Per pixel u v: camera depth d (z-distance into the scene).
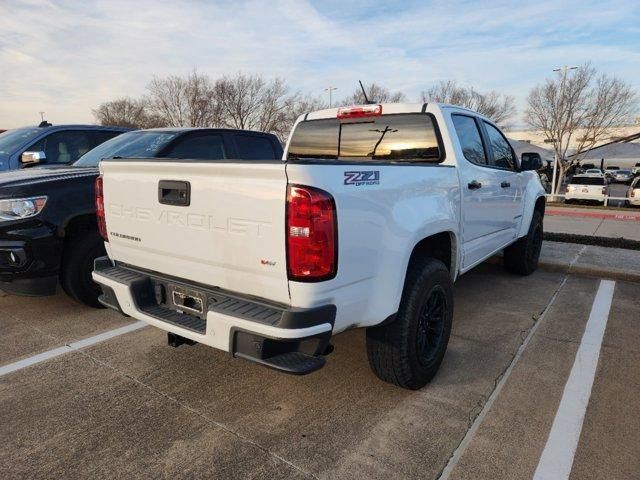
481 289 5.59
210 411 3.06
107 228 3.32
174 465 2.55
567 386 3.31
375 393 3.26
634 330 4.31
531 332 4.27
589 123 32.34
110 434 2.81
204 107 39.19
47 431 2.85
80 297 4.66
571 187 26.19
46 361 3.74
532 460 2.55
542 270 6.46
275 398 3.21
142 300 3.06
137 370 3.60
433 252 3.74
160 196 2.85
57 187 4.40
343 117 4.41
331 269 2.38
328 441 2.74
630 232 11.60
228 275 2.62
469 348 3.94
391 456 2.60
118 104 50.00
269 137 6.43
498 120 39.44
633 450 2.62
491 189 4.46
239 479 2.44
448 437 2.76
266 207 2.38
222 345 2.51
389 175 2.82
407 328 3.02
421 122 3.98
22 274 4.23
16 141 7.03
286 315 2.30
